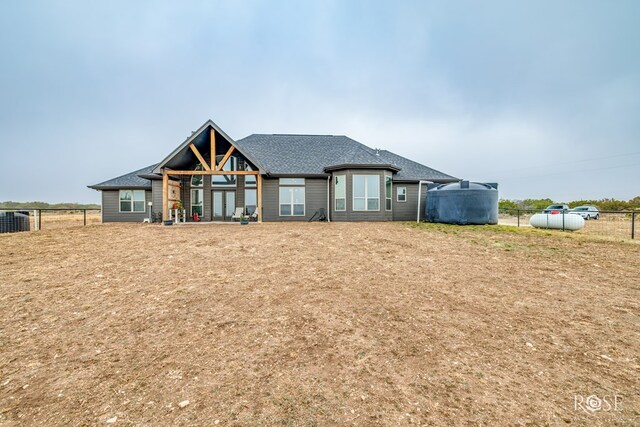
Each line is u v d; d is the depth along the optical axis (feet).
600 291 16.67
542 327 12.34
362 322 12.84
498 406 7.73
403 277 19.25
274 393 8.28
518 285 17.75
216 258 24.09
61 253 25.84
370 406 7.74
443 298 15.64
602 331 11.96
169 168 53.31
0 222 43.83
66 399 8.05
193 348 10.75
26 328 12.27
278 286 17.43
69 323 12.74
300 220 60.49
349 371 9.34
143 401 7.97
